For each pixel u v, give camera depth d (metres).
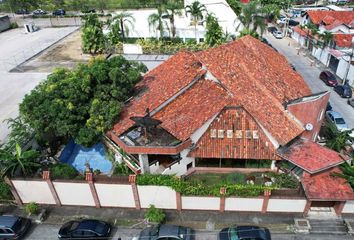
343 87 42.78
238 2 68.38
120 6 91.38
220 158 27.98
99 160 31.50
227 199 24.47
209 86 30.67
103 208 26.56
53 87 29.33
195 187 24.06
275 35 68.56
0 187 25.72
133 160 27.98
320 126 31.75
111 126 28.83
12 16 93.00
